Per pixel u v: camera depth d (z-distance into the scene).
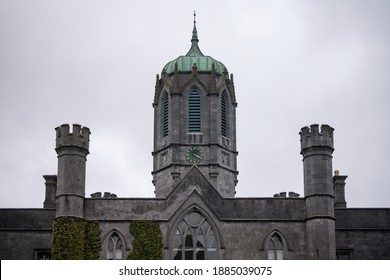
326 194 78.38
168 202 78.94
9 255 80.19
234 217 78.69
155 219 78.31
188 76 109.56
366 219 82.44
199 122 107.31
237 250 77.81
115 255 77.44
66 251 75.75
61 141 79.12
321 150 79.56
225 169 106.81
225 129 109.50
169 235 77.81
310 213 78.25
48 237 80.94
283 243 78.19
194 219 78.75
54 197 92.94
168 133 107.56
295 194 99.81
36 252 80.62
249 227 78.50
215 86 108.44
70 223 76.56
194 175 79.88
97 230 77.75
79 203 77.69
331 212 78.25
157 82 111.75
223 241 77.81
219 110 108.38
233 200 79.25
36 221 81.50
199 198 78.88
